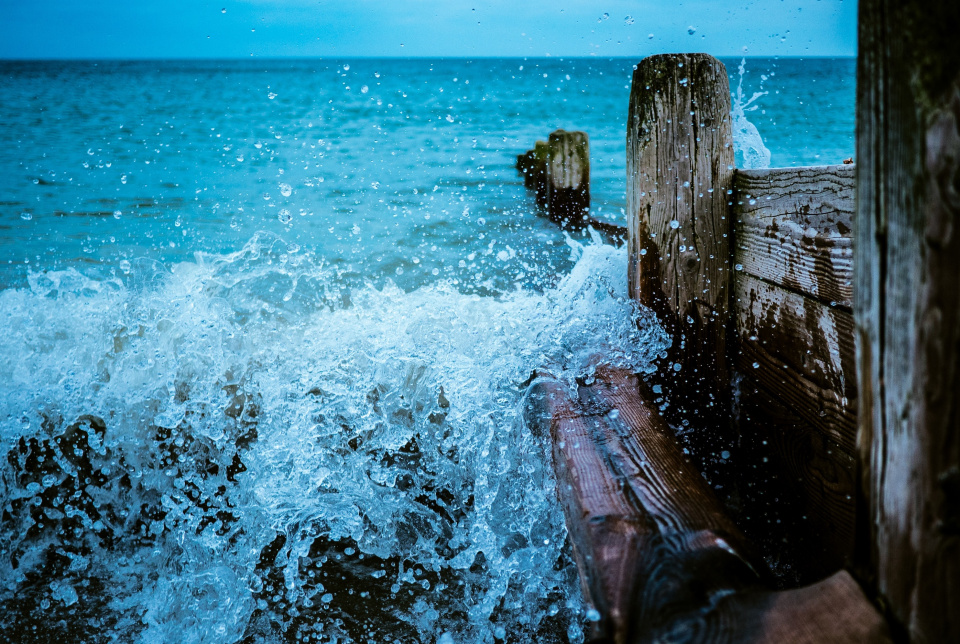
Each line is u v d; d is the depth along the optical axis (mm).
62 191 8289
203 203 7363
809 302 1559
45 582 1872
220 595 1809
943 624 675
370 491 2033
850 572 819
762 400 1843
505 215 6570
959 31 589
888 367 708
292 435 2059
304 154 12227
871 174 713
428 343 2154
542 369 1971
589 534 1144
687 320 2057
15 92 28906
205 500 2057
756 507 1883
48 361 2154
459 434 1990
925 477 666
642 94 1999
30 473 2037
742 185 1952
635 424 1561
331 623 1712
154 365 2150
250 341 2236
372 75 54344
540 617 1702
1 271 4566
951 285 615
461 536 1953
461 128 17594
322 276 4094
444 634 1671
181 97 27562
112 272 4527
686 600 923
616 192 8250
